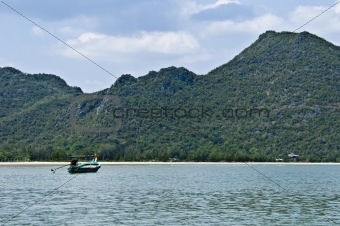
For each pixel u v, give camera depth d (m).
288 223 57.66
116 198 80.25
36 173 156.38
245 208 68.88
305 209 68.25
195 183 114.31
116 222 57.62
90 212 64.50
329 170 198.62
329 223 57.88
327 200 79.00
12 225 55.69
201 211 65.81
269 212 65.31
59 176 139.75
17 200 77.25
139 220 58.91
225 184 112.06
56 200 77.25
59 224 56.25
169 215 62.47
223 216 61.97
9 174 150.12
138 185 106.81
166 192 90.88
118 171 173.00
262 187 103.94
